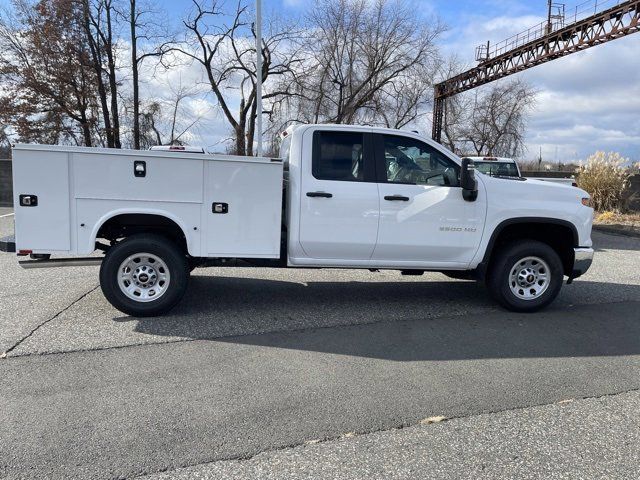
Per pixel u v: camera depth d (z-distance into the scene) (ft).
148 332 16.57
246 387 12.68
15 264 27.25
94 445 9.95
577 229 19.74
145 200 17.01
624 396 12.64
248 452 9.85
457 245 19.12
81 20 81.87
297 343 15.96
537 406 12.03
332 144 18.47
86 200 16.67
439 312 19.76
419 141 18.98
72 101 88.02
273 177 17.69
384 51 96.43
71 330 16.57
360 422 11.07
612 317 19.44
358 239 18.51
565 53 91.81
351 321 18.38
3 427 10.53
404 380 13.32
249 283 23.88
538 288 19.94
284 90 97.60
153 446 9.97
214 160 17.21
